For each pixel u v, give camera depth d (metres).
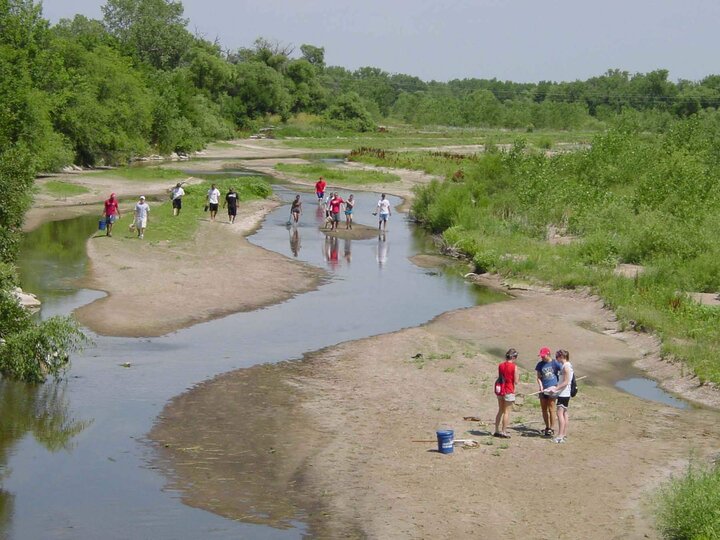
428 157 86.06
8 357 19.80
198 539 12.64
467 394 19.62
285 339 24.09
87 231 40.19
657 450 16.55
